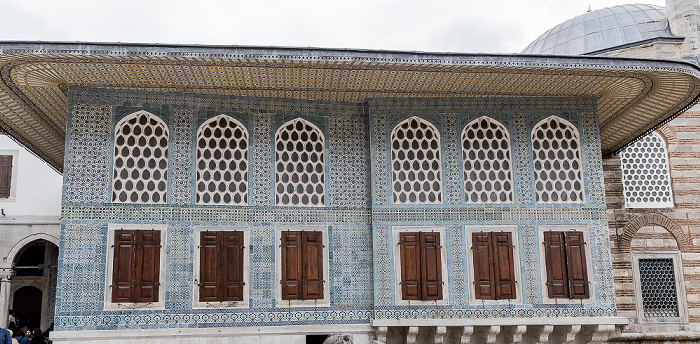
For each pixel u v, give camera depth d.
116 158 10.43
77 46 8.90
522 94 11.44
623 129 13.60
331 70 9.95
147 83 10.45
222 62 9.50
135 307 10.01
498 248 11.00
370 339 10.77
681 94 11.23
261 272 10.60
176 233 10.40
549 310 10.80
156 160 10.58
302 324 10.59
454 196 11.13
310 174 11.18
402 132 11.35
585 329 11.21
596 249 11.10
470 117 11.48
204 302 10.27
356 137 11.48
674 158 15.67
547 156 11.43
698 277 15.17
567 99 11.64
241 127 11.05
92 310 9.86
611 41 18.09
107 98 10.57
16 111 11.80
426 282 10.76
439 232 11.00
